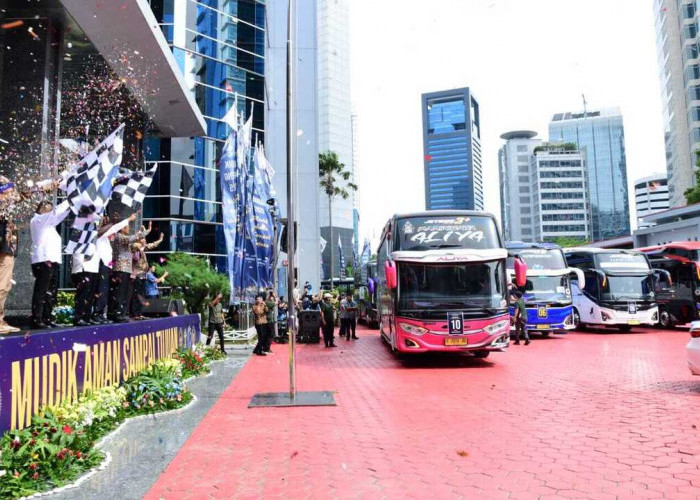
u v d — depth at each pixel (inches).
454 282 490.3
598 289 834.8
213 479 185.0
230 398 340.5
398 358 557.3
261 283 700.0
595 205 7554.1
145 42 427.5
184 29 1048.2
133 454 215.2
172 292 769.6
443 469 193.8
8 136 400.5
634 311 813.9
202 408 308.0
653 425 249.1
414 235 502.6
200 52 1076.5
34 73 402.9
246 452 217.8
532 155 6441.9
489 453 212.2
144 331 357.4
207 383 404.5
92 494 170.6
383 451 217.6
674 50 2908.5
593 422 258.4
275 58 1407.5
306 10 1492.4
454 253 489.1
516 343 677.3
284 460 206.7
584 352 575.5
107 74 486.6
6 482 169.0
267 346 615.5
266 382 408.8
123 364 312.7
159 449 222.4
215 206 1081.4
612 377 396.8
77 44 437.1
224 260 1082.7
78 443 202.5
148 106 549.0
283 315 797.2
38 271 279.6
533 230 6427.2
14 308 379.2
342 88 4286.4
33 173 397.7
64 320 394.6
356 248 4530.0
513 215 6633.9
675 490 167.9
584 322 869.8
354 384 394.0
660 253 901.2
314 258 1435.8
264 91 1206.3
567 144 6279.5
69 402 236.2
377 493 170.7
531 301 755.4
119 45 431.8
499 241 505.4
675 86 2893.7
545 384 373.4
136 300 435.2
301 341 766.5
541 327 753.0
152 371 329.4
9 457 177.6
